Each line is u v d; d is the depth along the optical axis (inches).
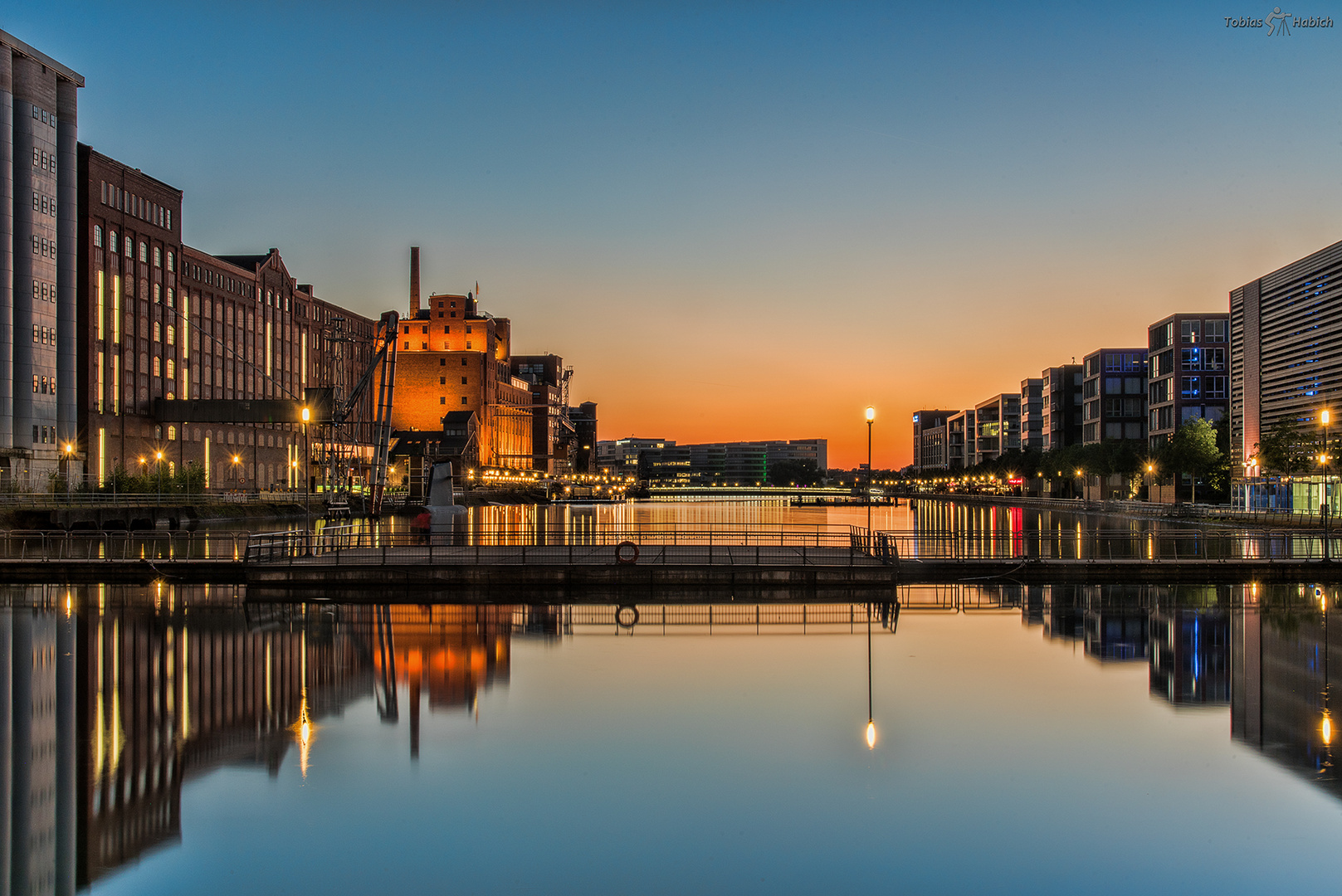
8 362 3619.6
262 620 1333.7
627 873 527.5
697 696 887.7
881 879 522.0
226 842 564.7
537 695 892.0
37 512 3048.7
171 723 800.9
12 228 3683.6
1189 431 5054.1
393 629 1256.2
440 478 5275.6
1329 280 3932.1
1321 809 614.9
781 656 1072.8
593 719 810.8
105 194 4306.1
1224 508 4687.5
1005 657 1068.5
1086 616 1389.0
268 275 6117.1
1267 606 1485.0
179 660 1052.5
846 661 1047.0
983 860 543.8
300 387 6633.9
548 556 1828.2
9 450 3503.9
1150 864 539.2
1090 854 552.4
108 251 4335.6
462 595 1593.3
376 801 626.2
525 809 614.5
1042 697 885.8
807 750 728.3
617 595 1589.6
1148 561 1814.7
